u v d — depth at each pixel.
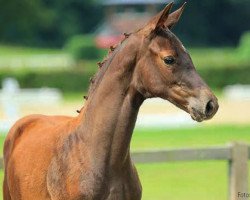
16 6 64.62
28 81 38.16
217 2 78.81
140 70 6.71
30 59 52.22
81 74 38.72
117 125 6.81
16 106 24.00
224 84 40.50
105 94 6.87
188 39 79.88
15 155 7.86
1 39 71.38
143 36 6.75
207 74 40.38
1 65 44.38
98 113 6.88
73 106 27.75
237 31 81.12
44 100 27.20
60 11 78.00
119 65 6.82
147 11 66.62
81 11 79.62
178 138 20.39
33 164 7.40
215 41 80.75
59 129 7.43
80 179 6.81
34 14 66.38
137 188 7.06
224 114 26.14
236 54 54.78
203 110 6.44
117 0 66.25
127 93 6.81
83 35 77.12
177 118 23.33
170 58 6.57
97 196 6.77
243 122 23.97
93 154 6.84
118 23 64.12
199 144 19.16
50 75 38.41
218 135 21.00
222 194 13.41
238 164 10.88
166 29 6.74
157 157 10.62
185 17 79.25
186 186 14.16
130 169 6.98
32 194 7.32
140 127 23.00
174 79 6.57
